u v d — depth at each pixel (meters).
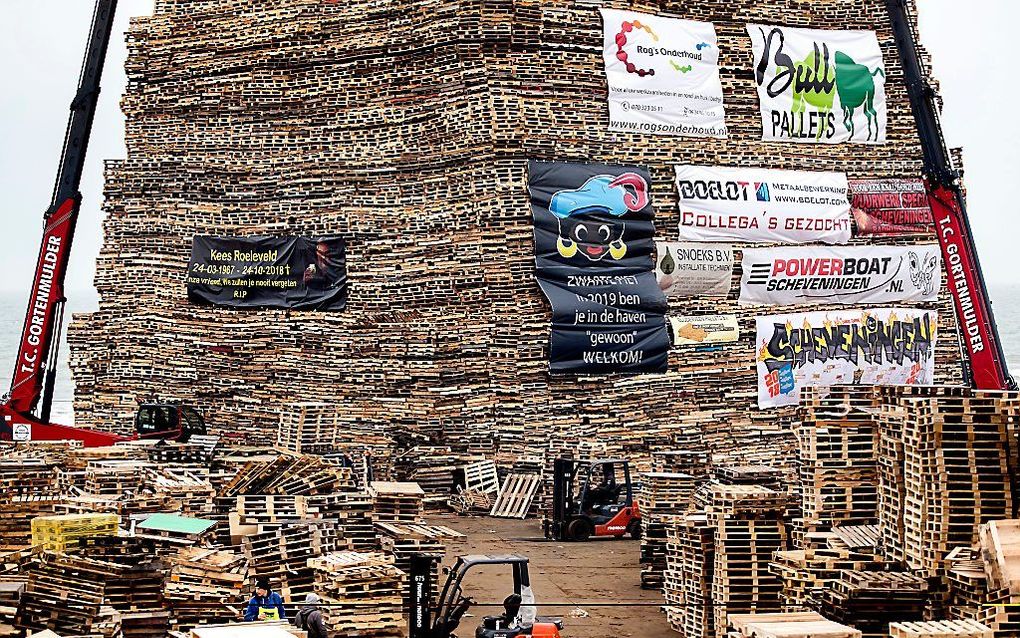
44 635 14.77
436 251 37.34
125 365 38.88
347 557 20.25
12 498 20.77
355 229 38.22
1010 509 15.78
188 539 20.70
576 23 38.00
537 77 37.53
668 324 37.53
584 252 36.81
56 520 18.95
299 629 15.76
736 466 32.38
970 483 15.88
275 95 39.16
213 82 39.56
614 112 37.91
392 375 37.56
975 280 28.59
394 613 19.36
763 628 14.64
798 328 38.56
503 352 36.66
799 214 39.19
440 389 37.19
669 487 30.70
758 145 39.41
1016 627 14.41
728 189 38.59
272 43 39.28
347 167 38.47
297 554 20.88
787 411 37.94
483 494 35.78
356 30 38.75
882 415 17.22
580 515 30.88
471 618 21.73
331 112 38.81
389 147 38.16
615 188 37.31
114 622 16.67
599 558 28.30
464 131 37.16
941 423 15.93
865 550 17.09
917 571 16.09
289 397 38.22
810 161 39.91
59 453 28.55
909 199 40.31
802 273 39.00
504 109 36.97
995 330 28.44
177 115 39.66
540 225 36.50
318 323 38.31
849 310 39.31
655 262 37.72
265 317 38.62
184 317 39.03
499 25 37.31
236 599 19.05
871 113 40.34
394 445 37.19
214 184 39.25
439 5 37.75
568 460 31.31
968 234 28.73
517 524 34.06
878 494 17.66
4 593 16.97
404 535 23.02
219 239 38.69
